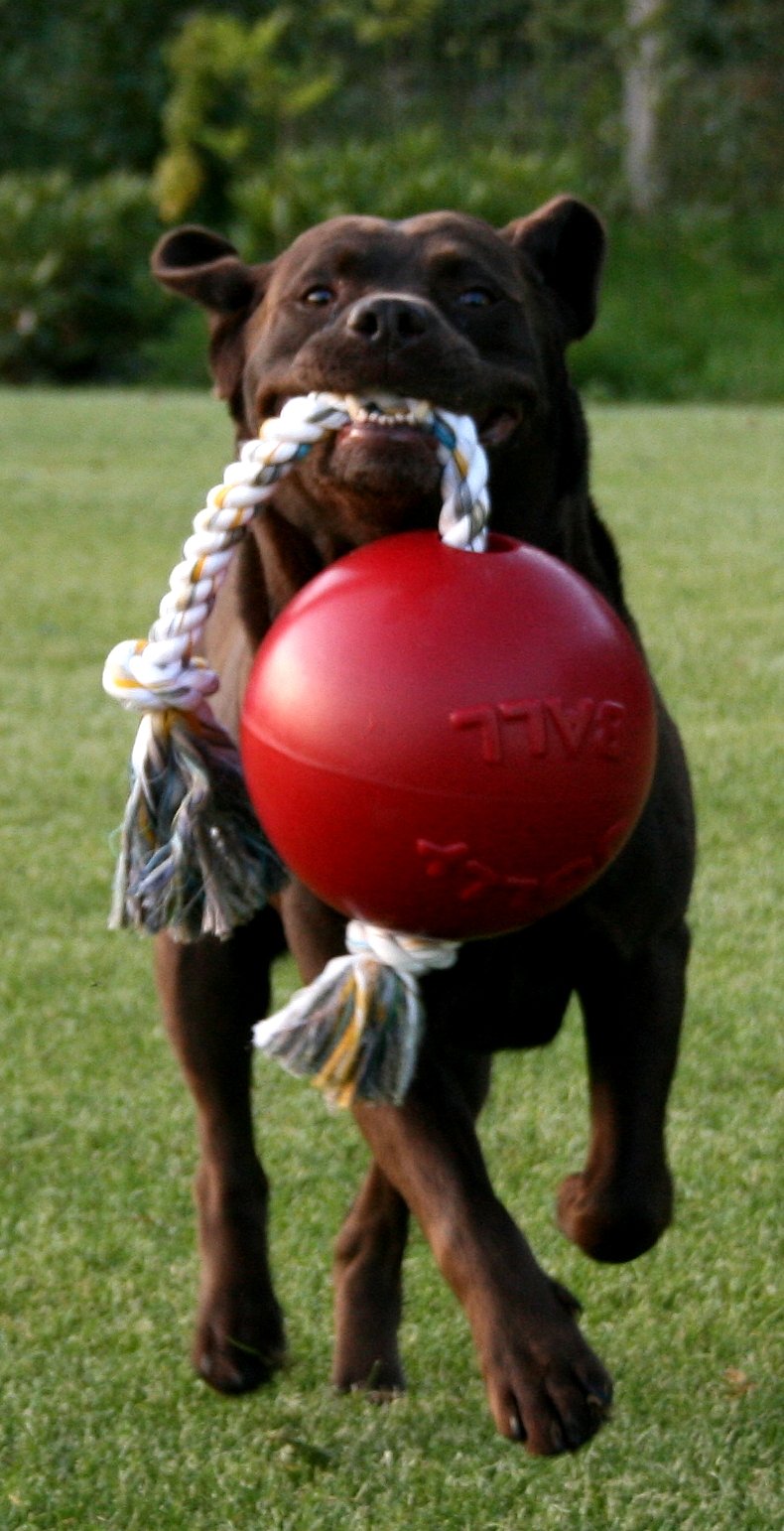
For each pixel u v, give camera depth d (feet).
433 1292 14.70
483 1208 10.85
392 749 9.66
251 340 12.96
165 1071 18.08
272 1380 13.48
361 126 78.48
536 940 11.94
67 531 41.27
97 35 80.28
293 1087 17.89
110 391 72.69
